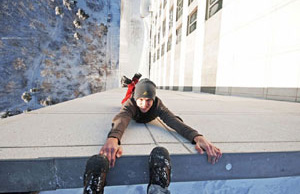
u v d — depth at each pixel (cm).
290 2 545
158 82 2764
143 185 125
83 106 365
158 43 2745
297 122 242
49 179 114
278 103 494
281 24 577
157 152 113
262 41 656
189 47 1445
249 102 509
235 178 134
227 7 877
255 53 691
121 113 161
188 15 1484
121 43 3147
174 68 1909
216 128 204
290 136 174
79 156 114
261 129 201
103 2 2305
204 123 231
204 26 1153
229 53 862
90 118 242
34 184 113
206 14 1133
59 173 114
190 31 1461
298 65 523
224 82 904
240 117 276
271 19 615
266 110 355
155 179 101
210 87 1065
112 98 549
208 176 131
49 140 145
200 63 1216
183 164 126
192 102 495
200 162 128
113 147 117
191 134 142
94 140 147
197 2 1274
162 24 2498
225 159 130
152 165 107
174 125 158
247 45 737
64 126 195
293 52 536
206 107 389
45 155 114
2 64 1677
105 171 100
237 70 800
